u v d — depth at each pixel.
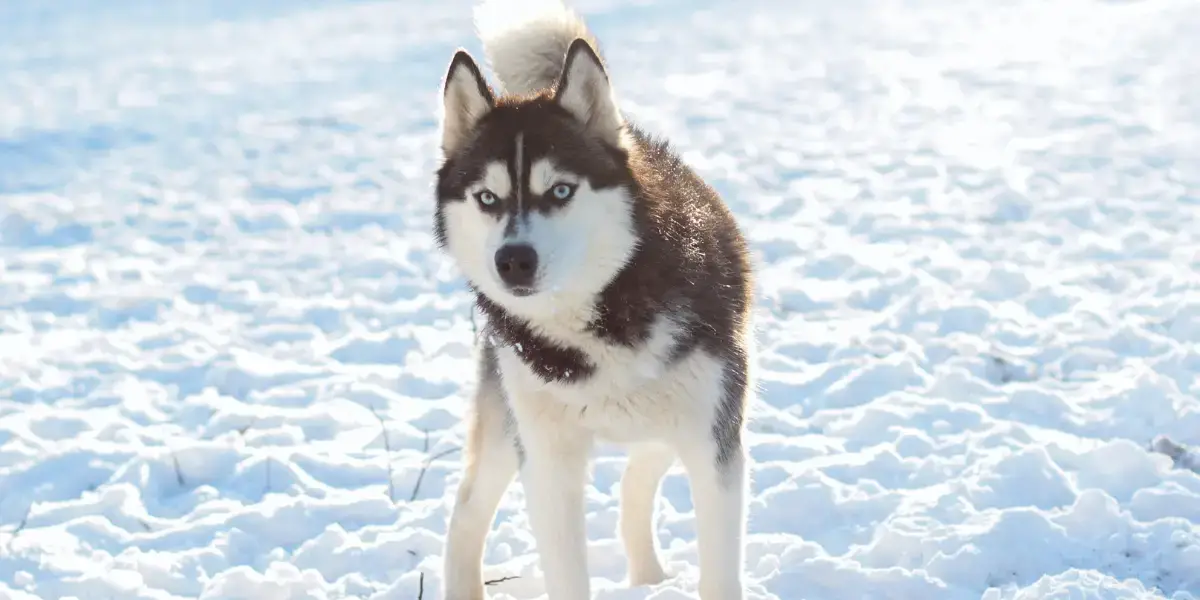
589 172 3.38
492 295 3.50
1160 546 3.84
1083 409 5.01
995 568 3.79
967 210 8.72
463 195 3.53
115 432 5.38
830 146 11.64
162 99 17.02
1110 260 7.16
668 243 3.46
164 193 11.16
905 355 5.69
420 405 5.65
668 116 13.70
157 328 7.06
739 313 3.69
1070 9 21.83
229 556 4.22
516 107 3.58
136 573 4.02
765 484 4.57
